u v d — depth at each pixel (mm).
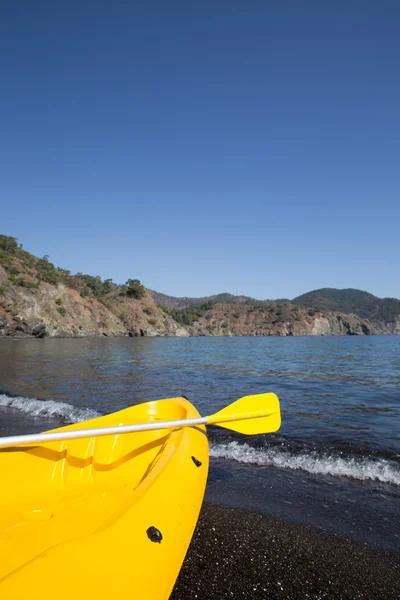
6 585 1095
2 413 7055
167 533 1660
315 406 7941
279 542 2703
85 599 1171
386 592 2227
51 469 2744
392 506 3320
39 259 110000
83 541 1383
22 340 59562
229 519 3035
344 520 3049
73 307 95625
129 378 12344
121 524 1544
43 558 1245
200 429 3174
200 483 2271
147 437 3346
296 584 2262
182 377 12922
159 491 1881
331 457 4559
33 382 11109
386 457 4582
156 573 1435
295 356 26844
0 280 79188
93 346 39469
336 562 2490
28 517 2271
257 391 9906
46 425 6203
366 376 14102
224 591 2170
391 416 6945
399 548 2676
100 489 2703
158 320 126938
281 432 5664
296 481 3869
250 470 4168
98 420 3186
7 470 2484
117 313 116062
